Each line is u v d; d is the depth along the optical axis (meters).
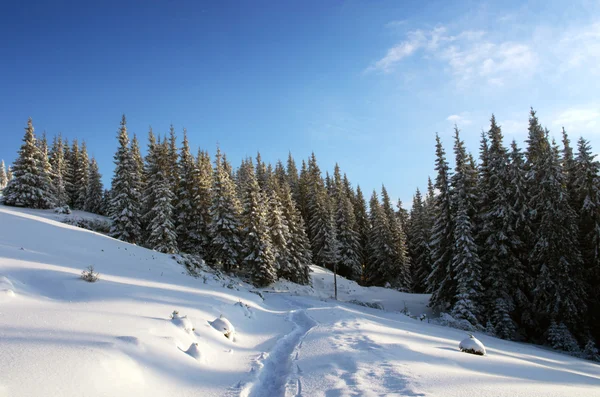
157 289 13.81
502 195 28.55
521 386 6.24
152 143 46.50
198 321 10.33
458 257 28.25
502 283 27.22
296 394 5.81
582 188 27.86
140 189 43.09
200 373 6.74
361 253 60.34
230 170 67.19
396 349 8.98
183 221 41.41
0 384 3.84
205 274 26.61
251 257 39.34
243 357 8.91
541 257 26.52
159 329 7.90
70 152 62.34
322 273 53.44
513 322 26.56
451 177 32.75
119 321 7.68
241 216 44.19
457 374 6.78
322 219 58.03
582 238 28.02
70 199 57.78
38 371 4.39
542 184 27.27
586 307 25.00
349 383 5.93
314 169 75.31
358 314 18.92
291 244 46.59
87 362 5.00
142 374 5.58
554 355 17.81
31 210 38.09
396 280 53.81
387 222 55.06
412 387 5.59
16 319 6.20
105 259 18.12
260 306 19.95
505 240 28.48
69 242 19.14
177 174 44.19
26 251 13.76
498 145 31.08
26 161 40.62
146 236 40.44
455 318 25.80
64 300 8.69
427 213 53.75
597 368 14.98
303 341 10.64
